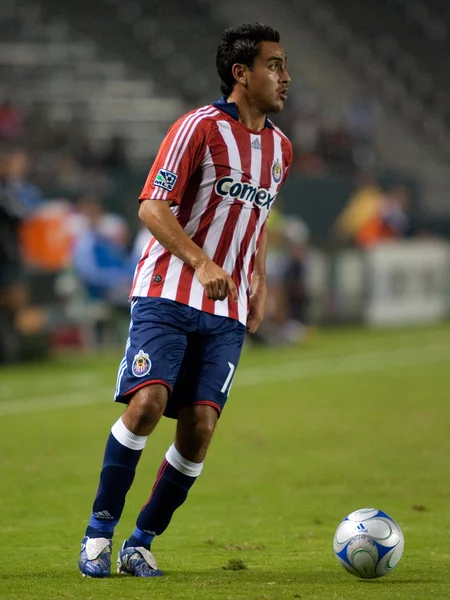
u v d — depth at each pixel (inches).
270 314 2536.9
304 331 2600.9
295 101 3937.0
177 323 622.8
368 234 3056.1
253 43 637.3
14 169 2155.5
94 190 2591.0
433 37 4894.2
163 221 612.7
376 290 3024.1
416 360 2274.9
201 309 625.3
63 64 4033.0
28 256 2304.4
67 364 2169.0
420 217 3378.4
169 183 618.2
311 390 1833.2
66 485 1045.8
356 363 2224.4
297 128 3649.1
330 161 3649.1
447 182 4271.7
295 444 1307.8
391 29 4889.3
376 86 4628.4
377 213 3070.9
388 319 3063.5
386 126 4490.7
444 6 5022.1
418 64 4803.2
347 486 1039.6
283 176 668.7
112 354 2342.5
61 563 674.8
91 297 2357.3
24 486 1039.0
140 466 1160.8
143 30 4372.5
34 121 3617.1
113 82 4042.8
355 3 4938.5
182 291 624.1
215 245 638.5
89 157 3152.1
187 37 4446.4
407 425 1464.1
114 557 707.4
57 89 3902.6
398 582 592.7
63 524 850.8
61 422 1482.5
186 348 635.5
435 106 4687.5
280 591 561.3
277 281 2544.3
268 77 638.5
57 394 1758.1
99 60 4158.5
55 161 3142.2
